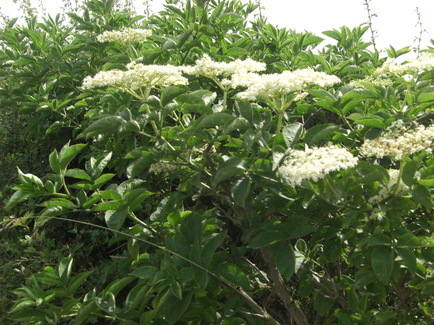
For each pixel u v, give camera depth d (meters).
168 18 5.50
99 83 2.94
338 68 4.47
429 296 2.85
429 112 3.37
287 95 2.77
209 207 4.15
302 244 3.04
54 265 4.39
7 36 5.85
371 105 3.47
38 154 5.83
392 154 2.43
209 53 4.62
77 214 4.82
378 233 2.48
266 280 3.27
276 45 5.18
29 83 5.46
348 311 2.90
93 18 5.59
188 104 2.89
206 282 2.62
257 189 3.27
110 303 2.77
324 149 2.37
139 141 4.05
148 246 3.37
